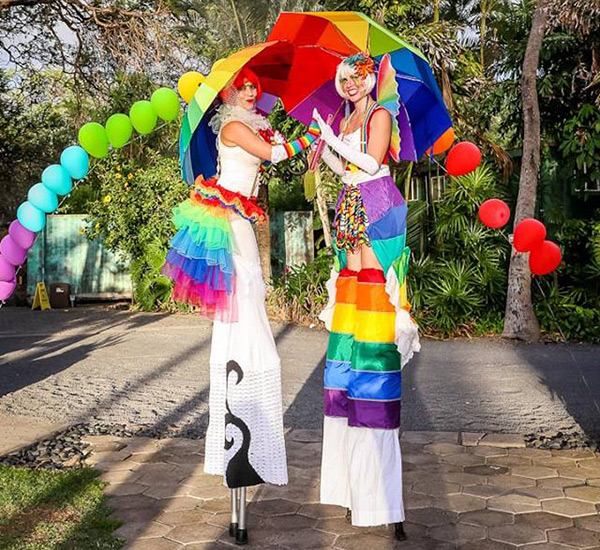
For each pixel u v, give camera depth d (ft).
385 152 11.35
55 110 54.54
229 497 12.76
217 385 11.48
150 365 26.27
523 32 40.57
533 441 16.26
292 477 13.83
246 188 11.60
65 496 12.66
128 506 12.31
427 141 12.93
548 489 12.96
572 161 37.88
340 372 11.84
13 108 54.03
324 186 38.68
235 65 11.25
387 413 11.01
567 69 37.91
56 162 56.70
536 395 21.20
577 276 37.19
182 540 10.93
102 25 42.19
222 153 11.60
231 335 11.30
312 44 12.42
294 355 28.40
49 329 36.11
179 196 42.80
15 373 24.72
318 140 11.77
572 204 40.40
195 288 11.50
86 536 10.95
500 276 35.58
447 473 13.91
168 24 43.14
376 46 11.73
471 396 21.16
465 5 54.80
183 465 14.52
